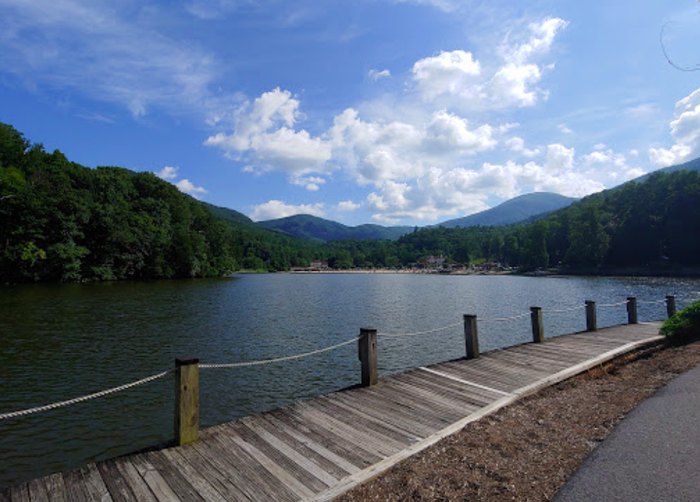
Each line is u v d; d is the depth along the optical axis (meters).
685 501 3.77
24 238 51.56
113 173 78.12
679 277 72.31
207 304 34.81
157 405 10.99
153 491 4.47
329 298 44.16
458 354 17.02
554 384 8.70
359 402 7.39
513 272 125.06
